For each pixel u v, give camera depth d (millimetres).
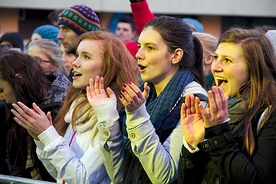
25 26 19469
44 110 7023
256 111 5008
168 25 5801
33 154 7004
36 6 18359
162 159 5398
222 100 4859
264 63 5113
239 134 5000
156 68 5770
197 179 5148
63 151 5887
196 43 6000
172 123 5609
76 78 6172
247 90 5152
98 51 6137
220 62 5223
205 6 17719
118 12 17094
